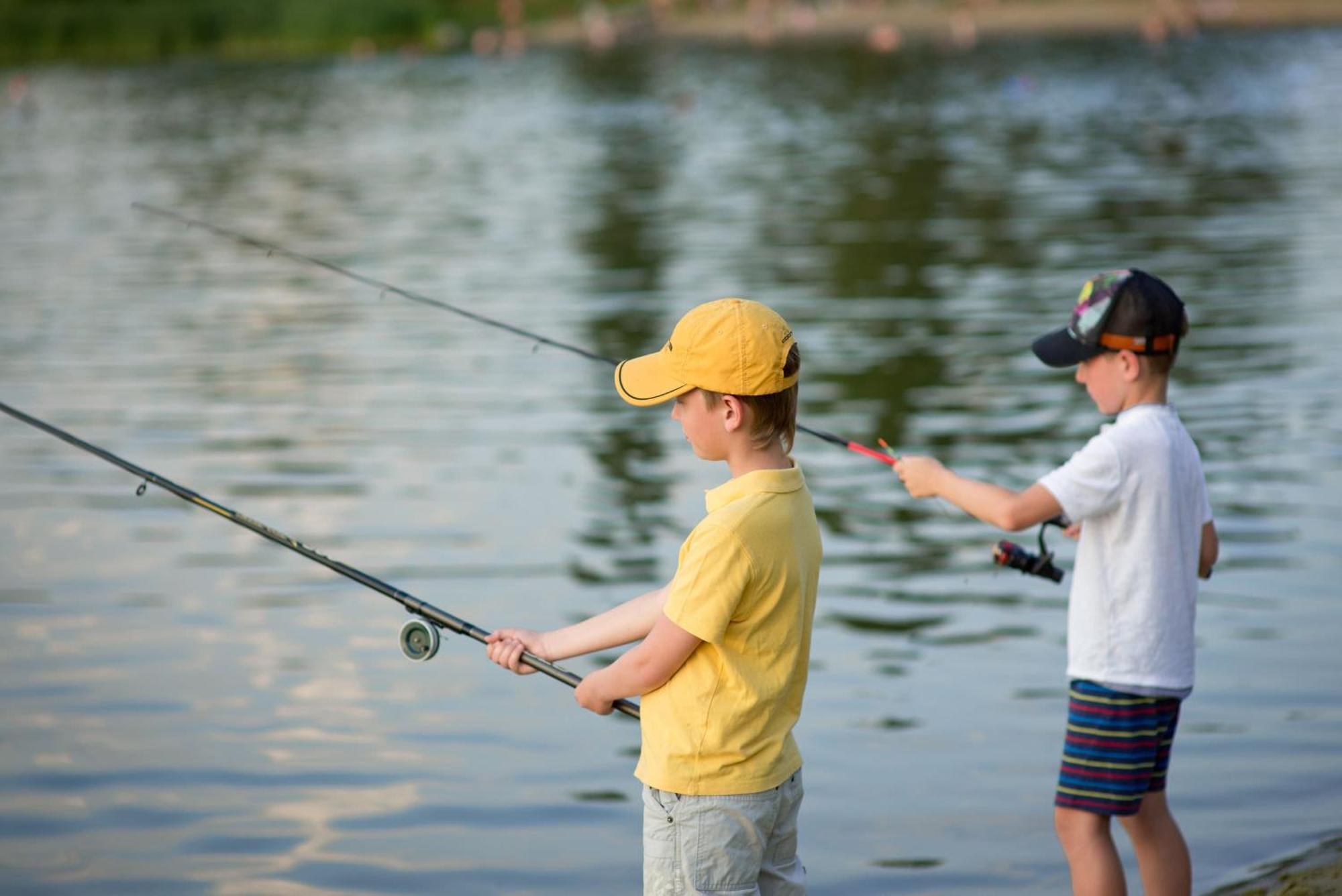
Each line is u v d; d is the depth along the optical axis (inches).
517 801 234.4
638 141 1339.8
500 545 349.4
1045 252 718.5
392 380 514.6
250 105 1742.1
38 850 221.0
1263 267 655.8
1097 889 165.0
